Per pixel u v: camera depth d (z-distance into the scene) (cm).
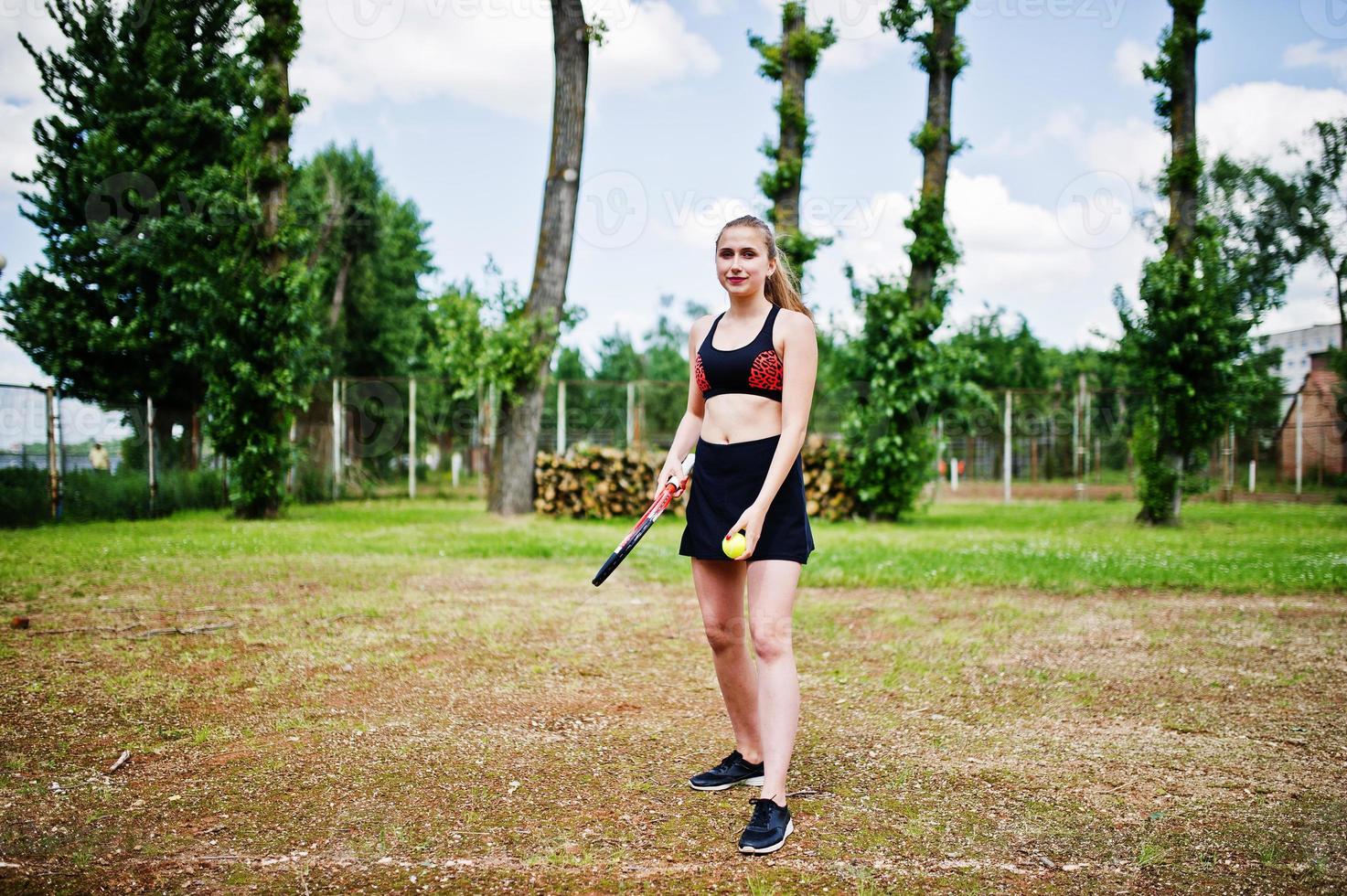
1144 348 1319
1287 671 425
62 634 471
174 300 1535
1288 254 2470
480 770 284
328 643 463
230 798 257
